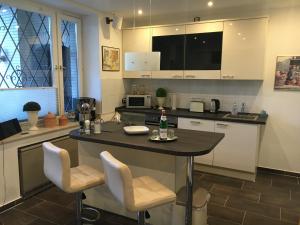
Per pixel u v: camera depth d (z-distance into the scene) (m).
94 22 4.08
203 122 3.74
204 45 3.85
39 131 3.19
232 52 3.64
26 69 3.43
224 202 2.95
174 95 4.45
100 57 4.14
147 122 4.20
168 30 4.07
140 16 4.36
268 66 3.74
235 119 3.50
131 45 4.45
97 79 4.20
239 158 3.55
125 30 4.46
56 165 1.94
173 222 2.31
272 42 3.67
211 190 3.26
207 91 4.25
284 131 3.76
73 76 4.22
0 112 3.13
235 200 3.00
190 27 3.89
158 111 4.21
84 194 2.65
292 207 2.85
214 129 3.68
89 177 2.13
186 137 2.31
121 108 4.50
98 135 2.40
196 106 4.15
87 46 4.21
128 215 2.59
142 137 2.33
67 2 3.45
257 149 3.61
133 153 2.44
